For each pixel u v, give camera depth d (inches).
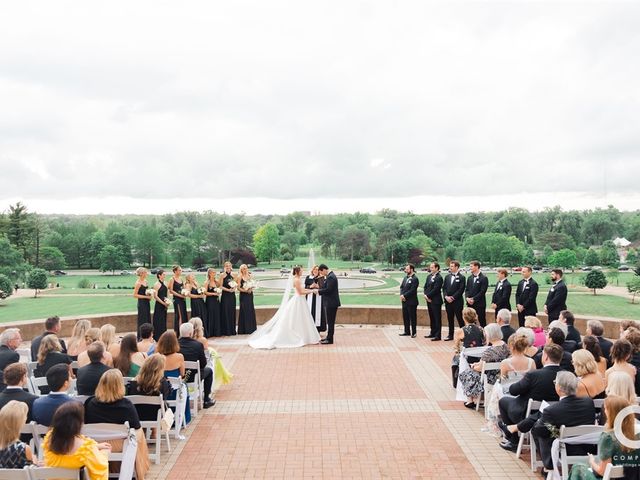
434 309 604.1
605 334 610.2
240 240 6643.7
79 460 188.5
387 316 716.7
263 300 2005.4
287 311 583.2
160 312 569.3
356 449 296.8
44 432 229.5
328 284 585.6
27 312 1768.0
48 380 233.3
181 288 595.2
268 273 4731.8
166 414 290.0
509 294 561.3
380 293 2438.5
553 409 240.8
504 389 312.7
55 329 364.2
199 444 303.7
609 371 284.8
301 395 399.9
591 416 241.4
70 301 2201.0
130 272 5595.5
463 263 6033.5
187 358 354.9
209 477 261.3
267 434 319.9
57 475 185.8
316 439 311.7
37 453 237.0
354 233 6476.4
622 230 7637.8
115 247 5413.4
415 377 450.6
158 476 262.2
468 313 402.6
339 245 6688.0
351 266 5743.1
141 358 317.1
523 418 280.5
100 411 236.5
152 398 273.0
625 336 316.2
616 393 222.4
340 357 525.3
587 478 202.4
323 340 593.3
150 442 299.0
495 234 5836.6
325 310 647.1
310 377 451.2
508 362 315.0
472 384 362.3
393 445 303.0
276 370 474.9
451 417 350.6
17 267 3284.9
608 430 195.5
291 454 289.6
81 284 3385.8
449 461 281.1
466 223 7795.3
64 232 6481.3
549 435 247.6
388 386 423.5
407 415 354.9
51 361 309.7
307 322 586.9
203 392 371.9
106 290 3105.3
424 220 6825.8
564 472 227.1
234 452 292.2
